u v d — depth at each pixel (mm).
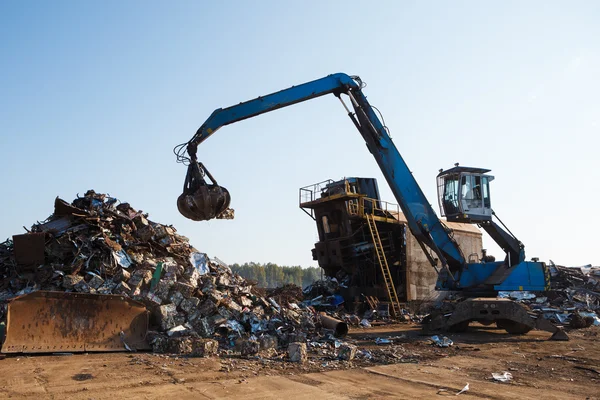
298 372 9055
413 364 10156
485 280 18516
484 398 7000
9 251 15039
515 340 14891
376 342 14070
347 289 26375
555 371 9453
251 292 17328
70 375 8336
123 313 11945
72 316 11234
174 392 7133
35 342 10594
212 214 12312
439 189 19234
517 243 18391
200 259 16750
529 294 27469
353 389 7547
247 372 8906
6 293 13289
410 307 26625
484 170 18781
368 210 27672
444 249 18156
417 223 17641
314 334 14883
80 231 14891
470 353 12000
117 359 10211
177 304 13984
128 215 16625
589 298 27188
